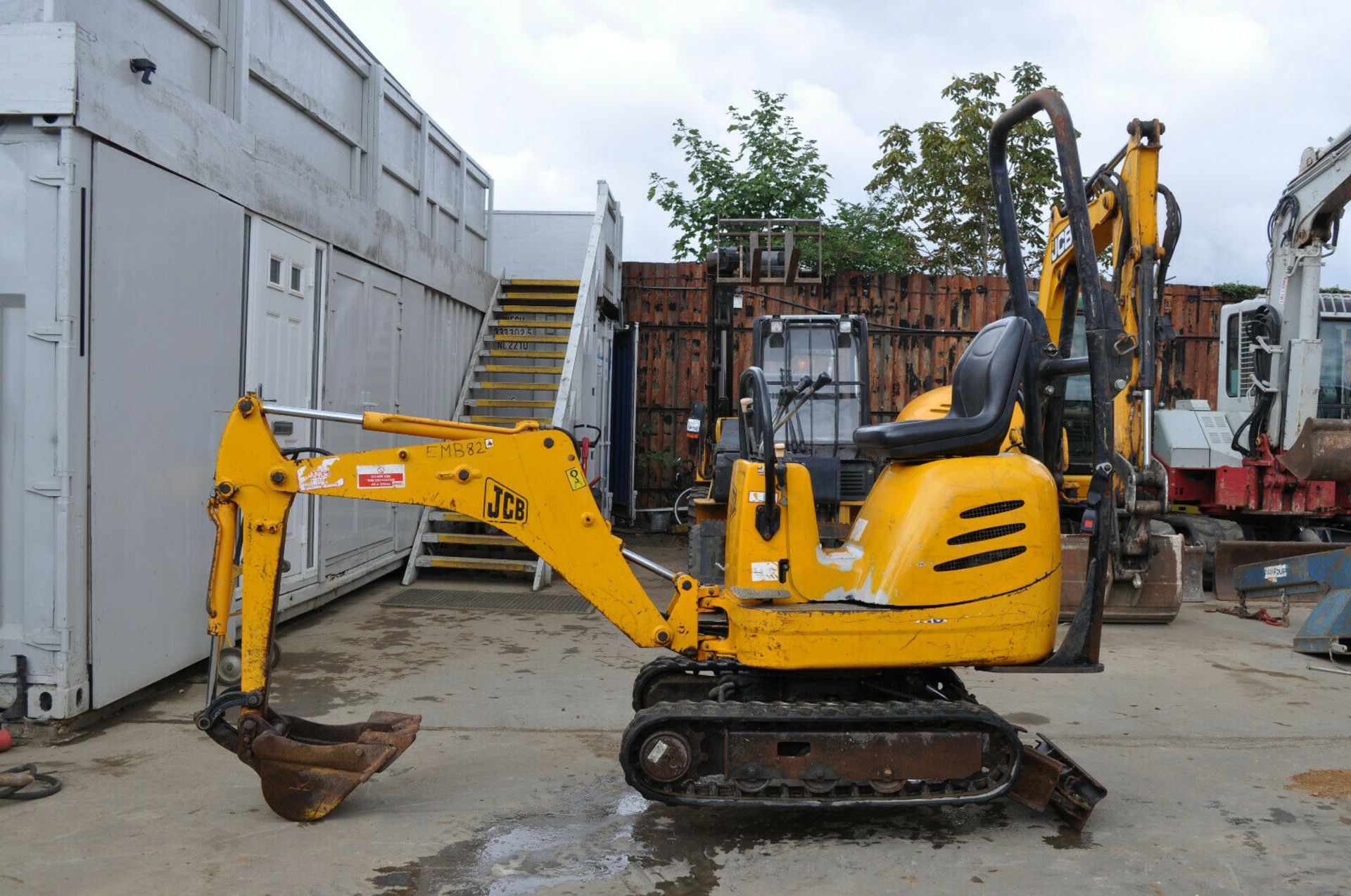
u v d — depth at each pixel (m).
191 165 5.37
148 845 3.45
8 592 4.54
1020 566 3.65
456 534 9.12
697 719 3.53
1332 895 3.24
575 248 13.70
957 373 4.11
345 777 3.69
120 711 5.02
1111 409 3.78
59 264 4.42
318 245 7.13
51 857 3.34
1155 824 3.85
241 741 3.68
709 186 15.83
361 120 8.31
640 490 13.90
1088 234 3.80
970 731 3.59
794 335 8.89
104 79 4.58
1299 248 9.44
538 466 3.82
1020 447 6.97
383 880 3.22
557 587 8.89
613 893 3.17
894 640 3.61
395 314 8.74
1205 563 9.74
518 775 4.25
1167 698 5.76
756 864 3.42
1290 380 9.52
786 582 3.75
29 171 4.42
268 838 3.53
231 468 3.71
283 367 6.64
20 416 4.50
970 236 16.62
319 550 7.27
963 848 3.59
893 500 3.79
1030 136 16.05
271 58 6.64
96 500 4.66
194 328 5.48
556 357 10.85
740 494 3.83
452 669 6.05
